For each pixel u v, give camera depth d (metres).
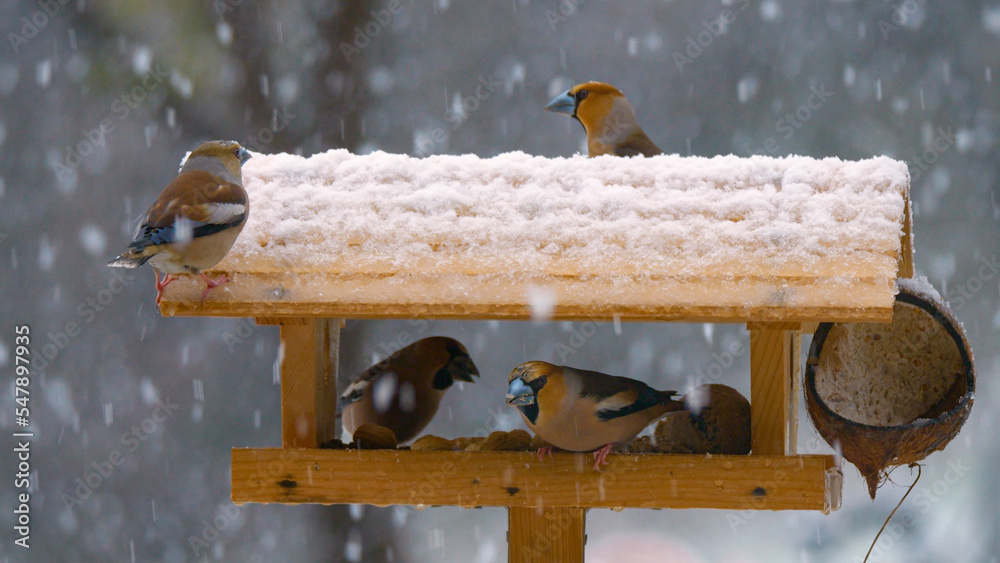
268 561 14.16
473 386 16.58
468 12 18.94
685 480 6.63
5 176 15.94
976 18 18.94
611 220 6.70
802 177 6.87
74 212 16.00
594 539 15.95
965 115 18.64
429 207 6.84
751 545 15.39
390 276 6.42
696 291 6.23
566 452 6.81
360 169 7.16
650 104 19.27
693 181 6.91
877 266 6.27
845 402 7.21
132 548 14.65
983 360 17.20
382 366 8.15
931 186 18.33
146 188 15.91
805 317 6.11
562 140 18.67
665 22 19.53
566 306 6.24
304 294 6.34
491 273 6.40
